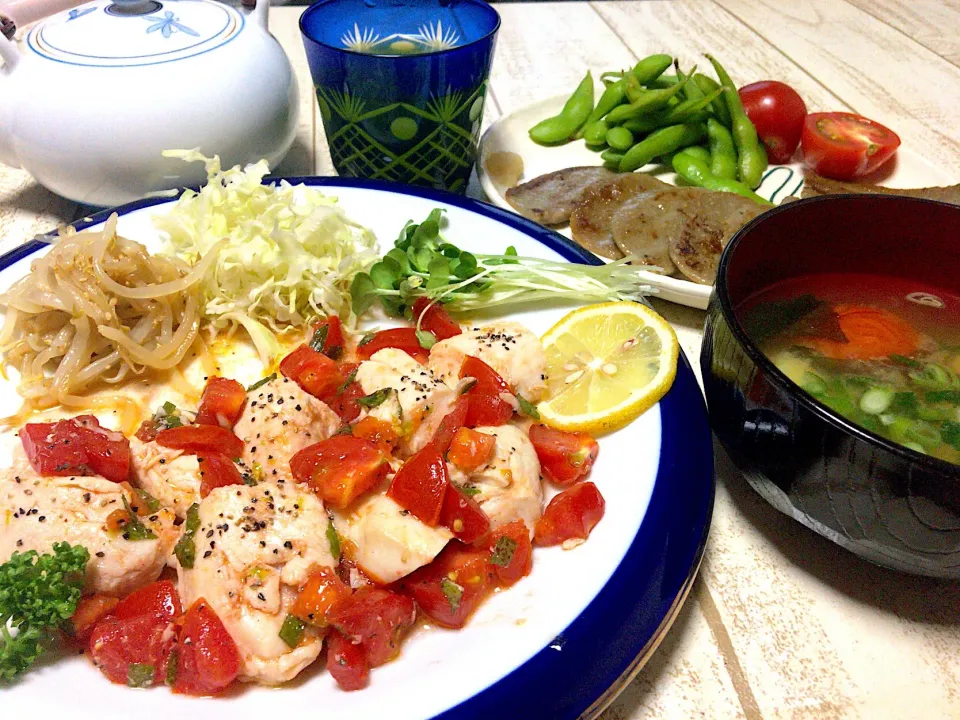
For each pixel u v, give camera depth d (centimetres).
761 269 28
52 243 33
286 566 23
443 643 23
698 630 24
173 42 35
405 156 39
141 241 35
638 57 58
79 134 34
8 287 32
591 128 47
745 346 24
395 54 38
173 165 36
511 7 66
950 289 29
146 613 23
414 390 28
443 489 24
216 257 34
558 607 23
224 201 35
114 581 24
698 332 34
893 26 64
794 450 23
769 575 26
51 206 40
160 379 32
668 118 46
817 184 43
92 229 34
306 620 22
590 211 40
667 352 29
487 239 36
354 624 22
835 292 29
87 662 22
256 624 22
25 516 24
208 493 25
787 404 23
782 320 28
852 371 27
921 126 50
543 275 33
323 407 29
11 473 26
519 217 36
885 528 22
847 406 25
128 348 31
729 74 56
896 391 26
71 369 31
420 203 37
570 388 29
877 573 26
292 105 39
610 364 29
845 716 23
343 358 32
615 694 21
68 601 22
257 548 23
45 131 34
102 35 35
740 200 39
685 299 34
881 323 28
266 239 34
